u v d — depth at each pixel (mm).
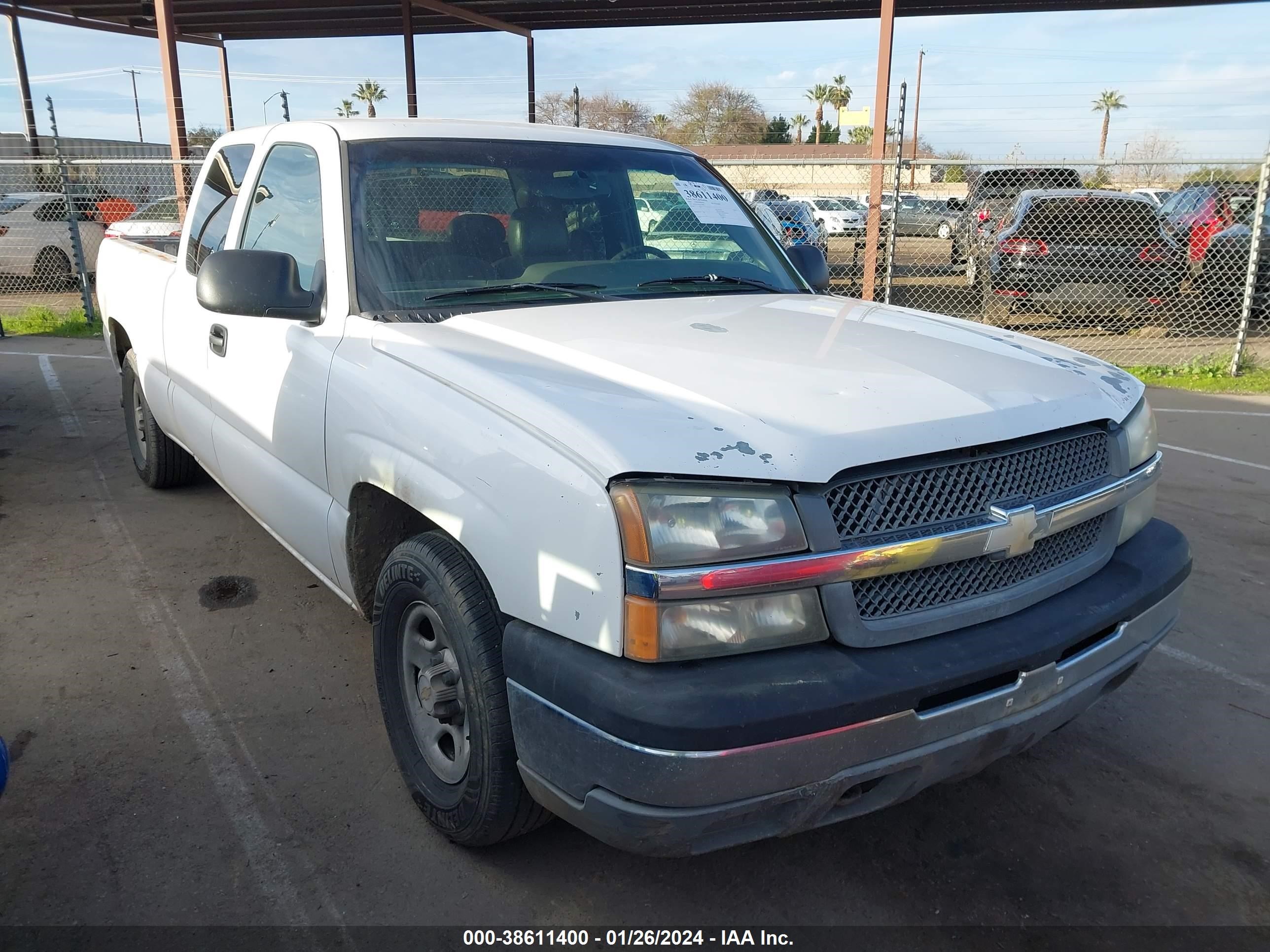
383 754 3123
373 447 2645
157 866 2582
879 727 2000
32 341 11070
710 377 2328
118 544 4832
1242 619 4266
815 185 41312
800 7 17766
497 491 2186
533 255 3281
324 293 3039
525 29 19891
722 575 1908
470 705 2342
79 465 6168
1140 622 2525
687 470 1938
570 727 2000
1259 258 10227
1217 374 9867
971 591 2213
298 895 2490
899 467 2105
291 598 4254
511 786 2346
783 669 1953
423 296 2982
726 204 3969
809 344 2686
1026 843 2789
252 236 3643
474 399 2342
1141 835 2828
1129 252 11344
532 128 3725
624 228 3561
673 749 1859
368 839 2715
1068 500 2357
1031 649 2186
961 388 2387
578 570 1992
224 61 23172
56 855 2613
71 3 19062
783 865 2672
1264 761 3215
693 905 2506
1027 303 11711
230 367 3639
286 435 3223
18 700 3381
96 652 3730
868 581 2074
